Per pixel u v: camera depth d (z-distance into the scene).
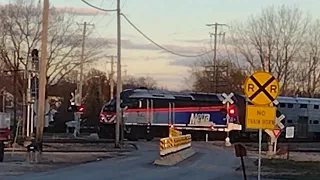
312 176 30.22
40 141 35.47
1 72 68.81
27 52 66.38
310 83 90.50
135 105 71.81
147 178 27.06
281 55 83.38
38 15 69.00
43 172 29.31
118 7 53.00
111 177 27.06
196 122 73.25
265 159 42.38
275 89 19.81
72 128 83.75
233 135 72.31
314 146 66.81
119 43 53.19
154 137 72.19
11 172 28.98
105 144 56.06
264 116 19.78
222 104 73.00
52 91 91.75
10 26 68.00
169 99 72.81
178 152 41.84
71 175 27.73
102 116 70.19
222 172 31.58
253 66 83.88
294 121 78.38
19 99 66.88
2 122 34.88
